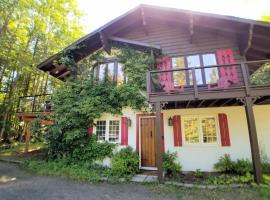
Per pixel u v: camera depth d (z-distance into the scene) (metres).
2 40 12.68
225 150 7.10
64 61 9.35
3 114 14.23
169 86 7.87
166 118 7.88
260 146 6.95
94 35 9.28
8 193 4.97
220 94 5.73
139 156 7.60
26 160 8.73
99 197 4.73
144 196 4.78
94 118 8.27
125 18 9.20
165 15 8.86
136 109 7.95
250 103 5.53
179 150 7.46
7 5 12.27
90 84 8.80
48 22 15.14
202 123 7.64
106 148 7.75
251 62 5.84
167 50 8.74
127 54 9.01
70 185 5.68
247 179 5.38
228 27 7.83
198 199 4.52
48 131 8.70
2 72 14.66
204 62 8.13
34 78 16.58
